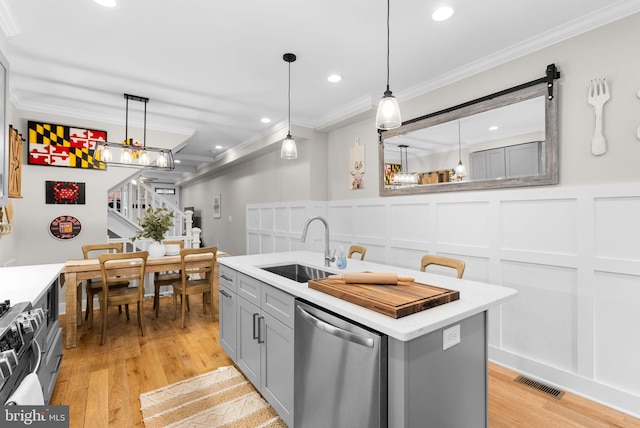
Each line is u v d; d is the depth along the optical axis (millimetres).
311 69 2889
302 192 4703
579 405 2074
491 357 2676
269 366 1960
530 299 2445
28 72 2896
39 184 3793
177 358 2682
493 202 2664
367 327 1298
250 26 2221
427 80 3117
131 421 1879
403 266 3463
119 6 1982
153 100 3621
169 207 5578
